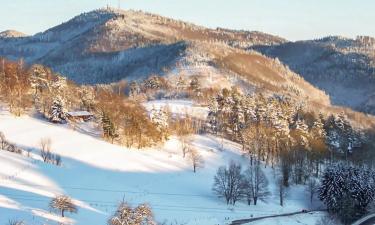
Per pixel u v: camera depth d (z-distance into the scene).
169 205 138.38
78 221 110.44
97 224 110.94
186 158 181.25
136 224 92.75
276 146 186.25
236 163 183.62
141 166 165.38
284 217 145.25
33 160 145.62
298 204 160.75
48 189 127.81
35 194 120.81
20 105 194.62
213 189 151.62
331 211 151.62
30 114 196.88
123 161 165.38
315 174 186.75
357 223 148.38
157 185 152.88
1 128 176.00
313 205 161.75
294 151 181.88
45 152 157.88
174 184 156.62
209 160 182.88
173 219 127.94
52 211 111.75
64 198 113.00
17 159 143.25
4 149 154.25
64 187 132.75
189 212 136.38
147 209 96.12
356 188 154.62
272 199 160.00
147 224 95.38
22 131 176.38
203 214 136.62
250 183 157.50
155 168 166.50
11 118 187.50
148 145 186.38
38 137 172.75
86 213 117.06
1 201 111.56
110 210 122.81
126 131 184.75
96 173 151.00
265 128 196.50
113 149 174.25
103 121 183.12
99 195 133.12
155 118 193.50
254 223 135.88
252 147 183.75
